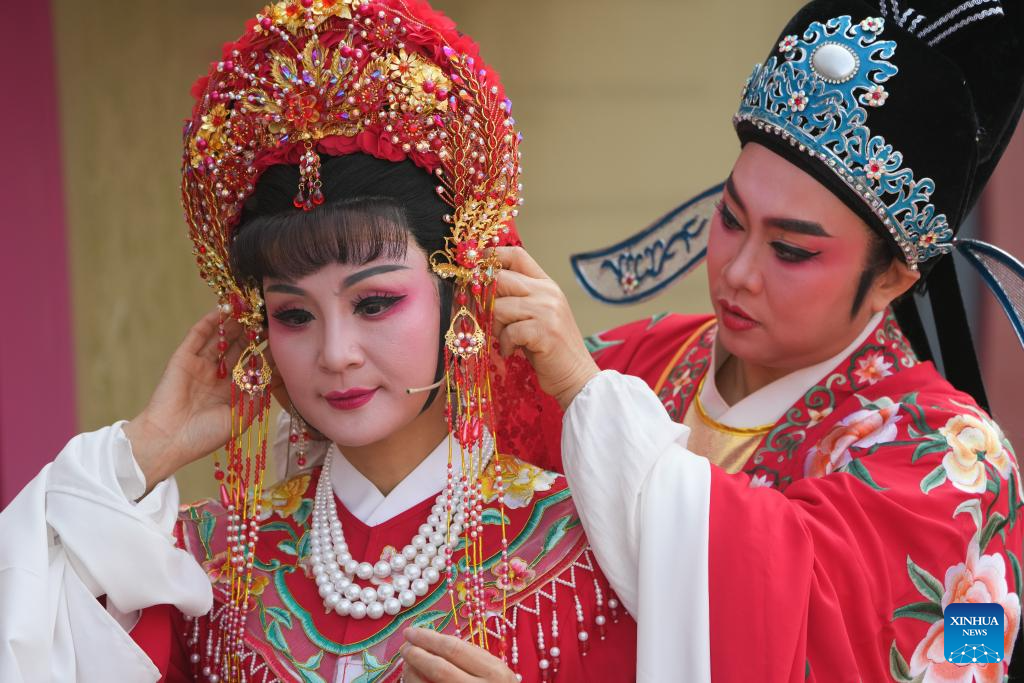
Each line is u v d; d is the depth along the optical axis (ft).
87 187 19.81
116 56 20.25
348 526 8.38
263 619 8.18
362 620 8.03
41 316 19.06
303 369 7.79
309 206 7.49
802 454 10.18
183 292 22.04
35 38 18.85
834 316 9.95
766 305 9.90
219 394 8.54
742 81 23.03
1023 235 20.34
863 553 8.48
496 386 8.85
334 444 8.84
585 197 22.85
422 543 8.15
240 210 7.97
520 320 8.16
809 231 9.58
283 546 8.48
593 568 8.12
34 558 7.55
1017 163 20.20
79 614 7.63
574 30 22.57
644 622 7.67
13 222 18.90
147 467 8.16
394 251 7.54
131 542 7.64
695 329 12.17
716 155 23.18
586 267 12.80
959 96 9.62
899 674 8.63
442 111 7.59
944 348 11.21
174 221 21.72
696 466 8.05
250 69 7.71
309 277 7.56
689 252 12.12
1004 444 9.71
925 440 9.35
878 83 9.48
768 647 7.55
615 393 8.11
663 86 22.89
